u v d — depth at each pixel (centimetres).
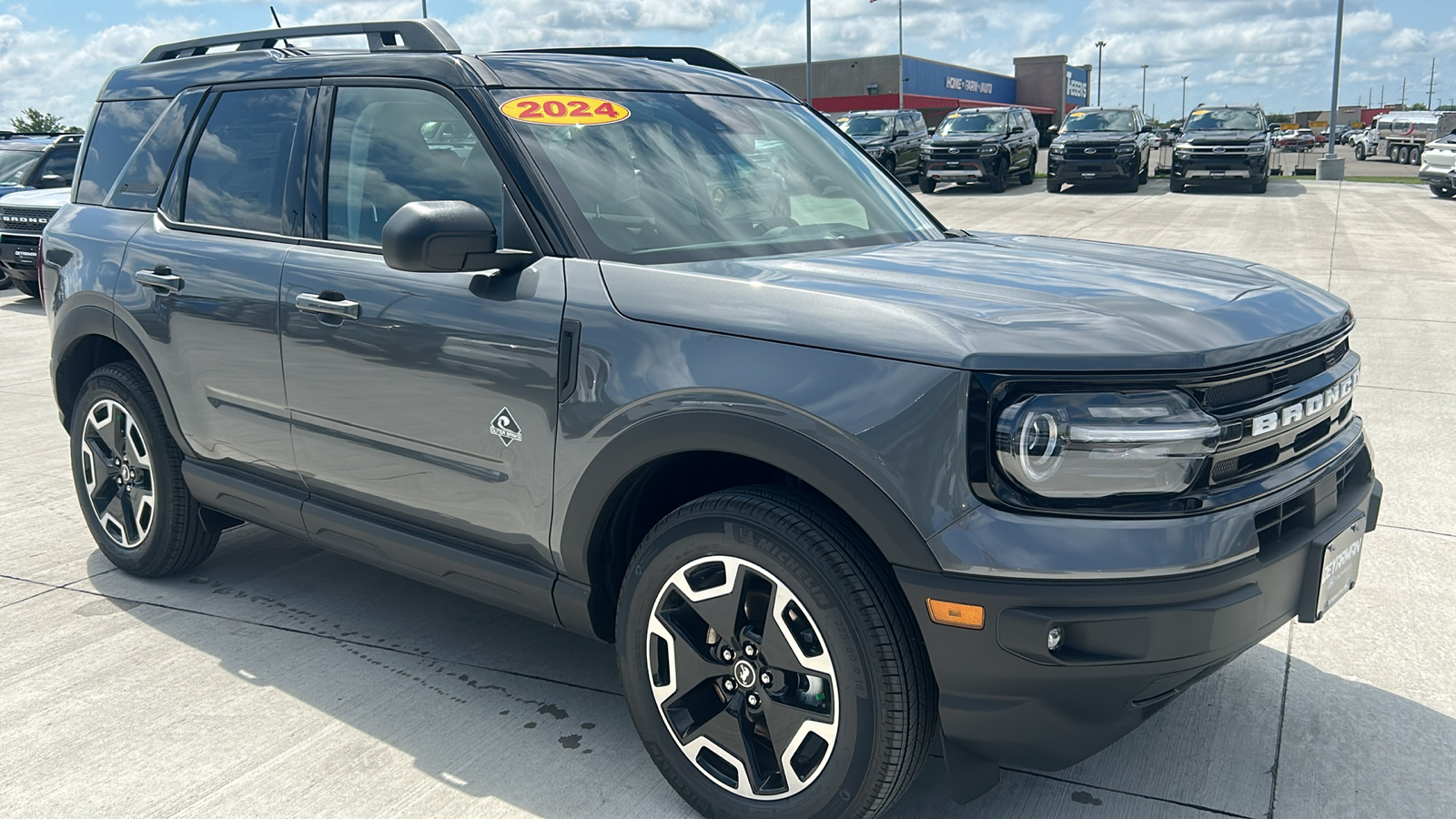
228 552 421
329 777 264
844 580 212
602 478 243
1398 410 603
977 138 2394
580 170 275
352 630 350
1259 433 215
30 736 283
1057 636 199
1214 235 1521
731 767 239
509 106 282
